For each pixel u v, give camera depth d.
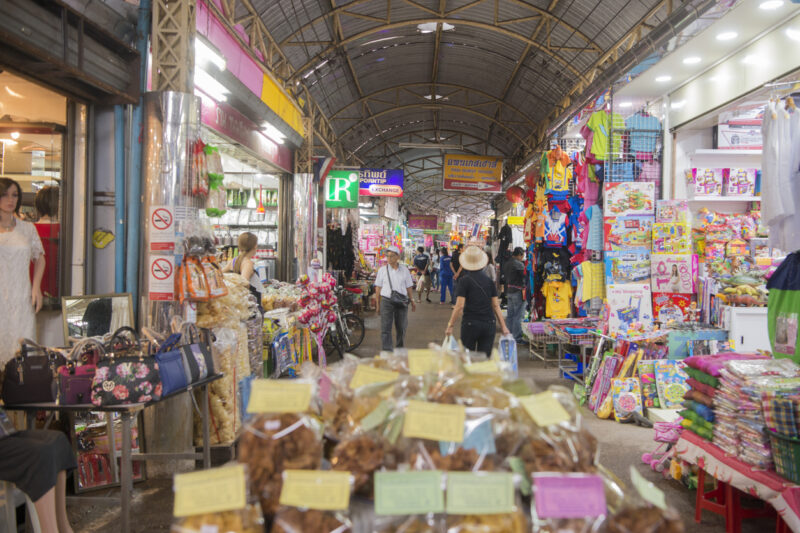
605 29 9.66
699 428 3.53
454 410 1.60
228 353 4.45
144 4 4.59
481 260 5.54
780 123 3.92
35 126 4.39
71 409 3.06
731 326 5.55
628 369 5.63
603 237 6.67
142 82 4.56
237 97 6.43
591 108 7.91
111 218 4.56
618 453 4.60
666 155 6.92
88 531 3.29
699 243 6.54
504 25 11.48
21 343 3.15
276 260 10.21
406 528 1.43
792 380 3.12
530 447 1.59
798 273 3.68
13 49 3.54
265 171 9.70
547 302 8.66
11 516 2.81
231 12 6.78
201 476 1.45
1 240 3.51
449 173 18.95
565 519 1.44
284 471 1.54
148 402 3.09
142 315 4.49
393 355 2.21
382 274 7.92
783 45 5.01
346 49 12.41
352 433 1.72
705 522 3.39
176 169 4.48
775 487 2.80
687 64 6.10
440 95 17.72
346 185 12.07
